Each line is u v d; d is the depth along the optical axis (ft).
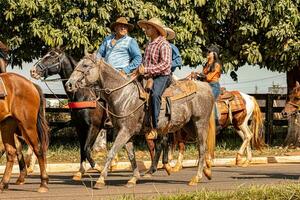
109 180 48.78
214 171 56.65
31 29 67.10
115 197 36.14
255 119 63.87
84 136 49.49
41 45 72.38
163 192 39.06
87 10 66.69
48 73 50.06
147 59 43.45
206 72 54.34
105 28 67.26
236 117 62.28
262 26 72.49
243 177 50.60
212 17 72.18
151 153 54.24
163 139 50.39
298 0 72.64
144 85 43.65
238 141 83.30
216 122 60.23
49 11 66.18
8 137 41.57
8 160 41.47
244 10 73.72
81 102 48.14
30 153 54.39
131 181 43.55
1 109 40.09
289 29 71.67
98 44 67.46
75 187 43.45
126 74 44.78
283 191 35.88
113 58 47.34
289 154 71.20
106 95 42.63
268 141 81.25
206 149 46.39
